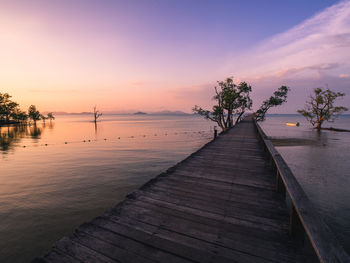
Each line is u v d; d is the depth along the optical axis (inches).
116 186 422.9
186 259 87.2
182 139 1368.1
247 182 187.0
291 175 115.7
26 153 841.5
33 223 271.1
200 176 205.0
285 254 89.5
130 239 100.4
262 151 343.9
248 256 88.7
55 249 92.4
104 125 3339.1
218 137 541.6
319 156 671.8
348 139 1136.8
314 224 67.3
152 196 153.9
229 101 1187.3
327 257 52.4
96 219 118.6
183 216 123.9
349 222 255.1
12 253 209.9
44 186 421.7
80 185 428.5
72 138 1445.6
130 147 1010.7
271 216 123.8
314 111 1836.9
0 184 434.3
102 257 87.7
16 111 3565.5
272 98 1339.8
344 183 402.6
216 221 118.2
